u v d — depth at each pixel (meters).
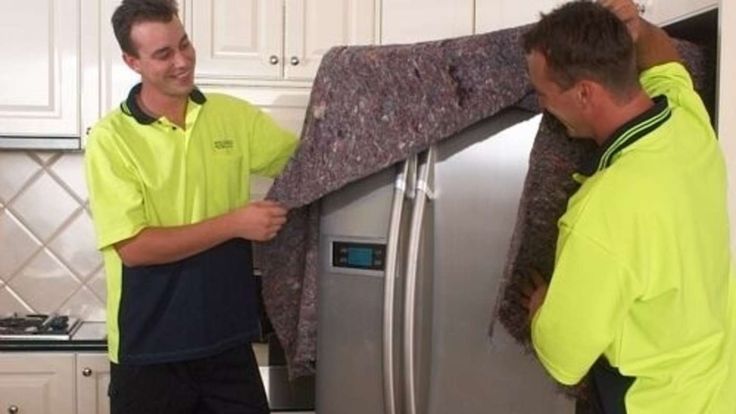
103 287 3.07
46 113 2.73
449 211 1.95
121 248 2.02
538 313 1.64
